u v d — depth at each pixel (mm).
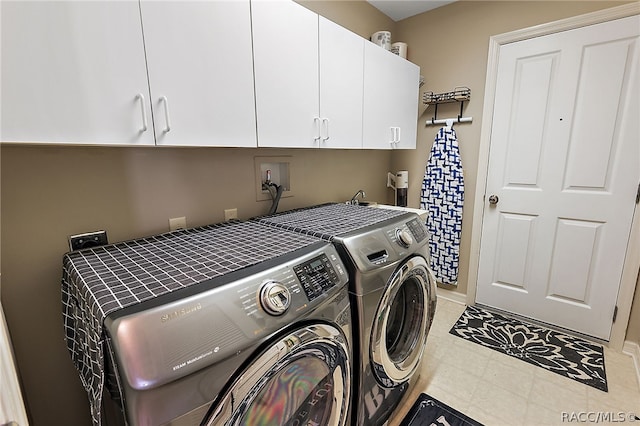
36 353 1021
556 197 2021
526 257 2195
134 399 531
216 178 1438
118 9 795
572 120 1898
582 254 1978
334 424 1003
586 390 1587
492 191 2273
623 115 1745
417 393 1582
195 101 980
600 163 1844
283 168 1783
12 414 514
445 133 2408
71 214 1044
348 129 1628
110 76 800
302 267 886
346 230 1205
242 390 667
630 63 1692
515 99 2080
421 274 1420
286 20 1229
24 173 943
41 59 692
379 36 2084
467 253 2471
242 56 1094
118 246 1062
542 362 1808
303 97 1347
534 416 1438
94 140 790
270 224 1363
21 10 657
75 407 1123
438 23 2330
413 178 2678
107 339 573
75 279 825
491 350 1927
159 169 1242
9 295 955
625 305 1856
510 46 2047
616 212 1833
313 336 831
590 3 1758
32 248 980
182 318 612
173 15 901
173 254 956
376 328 1138
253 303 719
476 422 1409
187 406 588
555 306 2127
